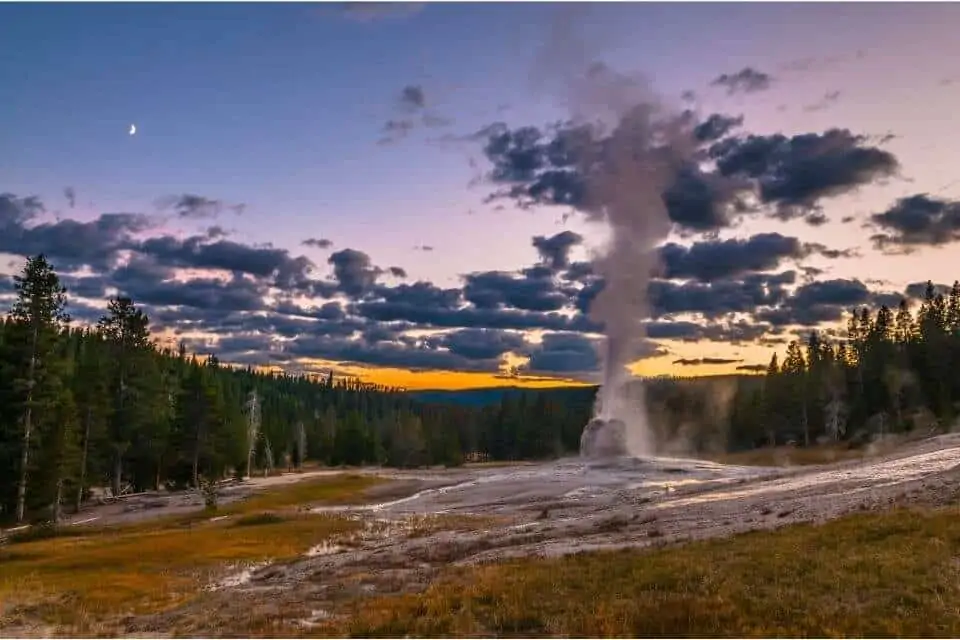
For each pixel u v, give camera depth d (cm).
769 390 12012
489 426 15862
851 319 13250
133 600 2672
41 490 5431
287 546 3872
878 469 4259
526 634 1731
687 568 2141
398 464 13462
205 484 7944
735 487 4478
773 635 1551
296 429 14125
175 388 9162
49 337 5634
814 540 2362
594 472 6731
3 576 3112
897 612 1625
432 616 1933
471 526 4219
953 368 10212
